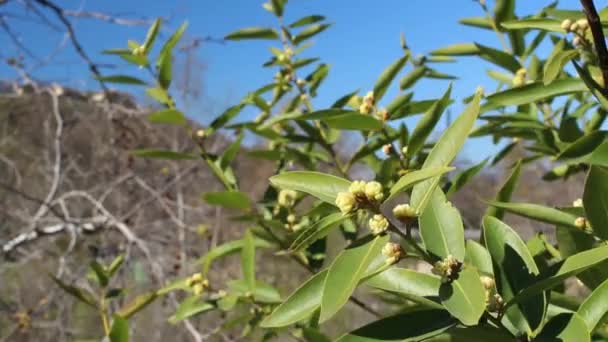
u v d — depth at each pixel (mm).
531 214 468
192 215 2305
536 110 759
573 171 812
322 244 835
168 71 791
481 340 404
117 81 800
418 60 798
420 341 425
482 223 476
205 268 854
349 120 615
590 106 675
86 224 2053
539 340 395
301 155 849
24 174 2523
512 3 723
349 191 391
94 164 2309
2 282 2211
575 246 486
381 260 425
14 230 2314
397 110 666
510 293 426
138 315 2000
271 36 849
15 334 2105
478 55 759
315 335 723
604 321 400
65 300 2041
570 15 555
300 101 847
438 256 435
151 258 1867
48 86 2191
